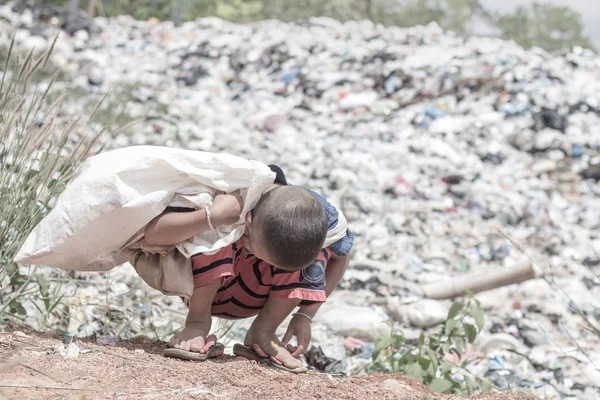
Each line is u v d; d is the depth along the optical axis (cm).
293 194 352
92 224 354
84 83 1393
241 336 543
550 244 1007
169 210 359
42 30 1720
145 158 350
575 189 1180
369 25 1983
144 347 398
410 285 812
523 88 1416
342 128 1313
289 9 3712
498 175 1180
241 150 1191
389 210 1025
